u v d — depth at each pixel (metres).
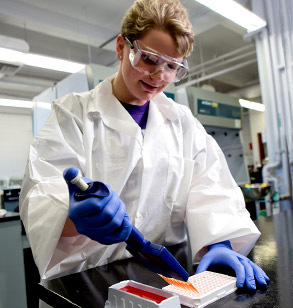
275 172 3.41
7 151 7.05
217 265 0.81
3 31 4.67
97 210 0.56
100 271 0.84
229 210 0.99
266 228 1.30
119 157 0.99
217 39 5.46
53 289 0.71
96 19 4.41
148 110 1.14
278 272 0.76
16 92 6.77
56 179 0.86
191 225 0.98
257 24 3.19
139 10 0.83
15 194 3.80
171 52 0.79
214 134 3.27
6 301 2.22
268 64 3.43
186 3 3.45
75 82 2.34
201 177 1.13
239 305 0.59
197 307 0.59
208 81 7.47
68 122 0.98
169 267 0.62
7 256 2.26
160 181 1.04
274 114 3.40
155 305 0.53
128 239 0.63
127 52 0.87
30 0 3.77
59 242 0.88
